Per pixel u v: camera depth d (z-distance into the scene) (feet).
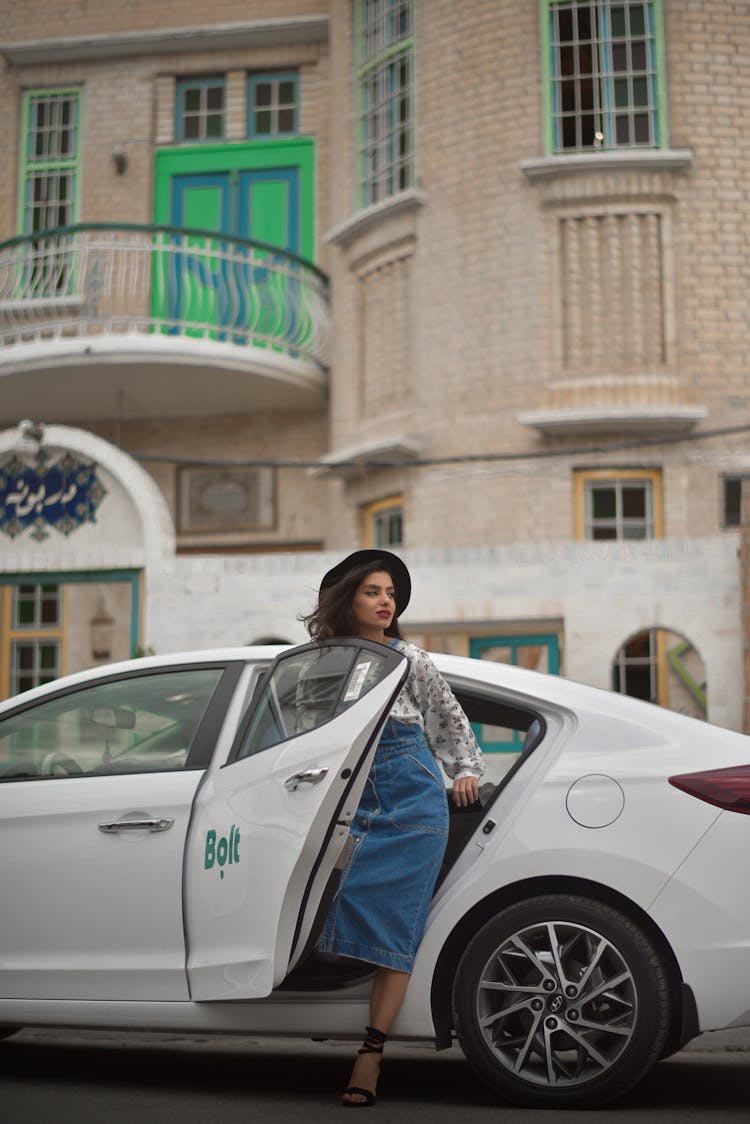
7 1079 16.98
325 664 15.17
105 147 63.82
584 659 39.88
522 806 15.01
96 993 15.52
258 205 62.44
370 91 57.57
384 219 55.42
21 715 17.07
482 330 52.19
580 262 51.42
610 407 50.11
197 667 16.61
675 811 14.64
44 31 64.54
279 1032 15.14
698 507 50.11
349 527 56.34
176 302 58.44
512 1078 14.70
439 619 40.88
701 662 43.21
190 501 61.16
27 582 45.75
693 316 50.96
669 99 51.88
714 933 14.28
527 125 52.29
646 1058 14.34
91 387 58.23
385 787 14.85
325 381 58.54
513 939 14.71
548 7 52.70
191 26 62.95
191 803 15.51
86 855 15.80
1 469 47.09
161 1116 14.26
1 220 63.77
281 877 14.28
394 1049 19.89
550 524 50.39
